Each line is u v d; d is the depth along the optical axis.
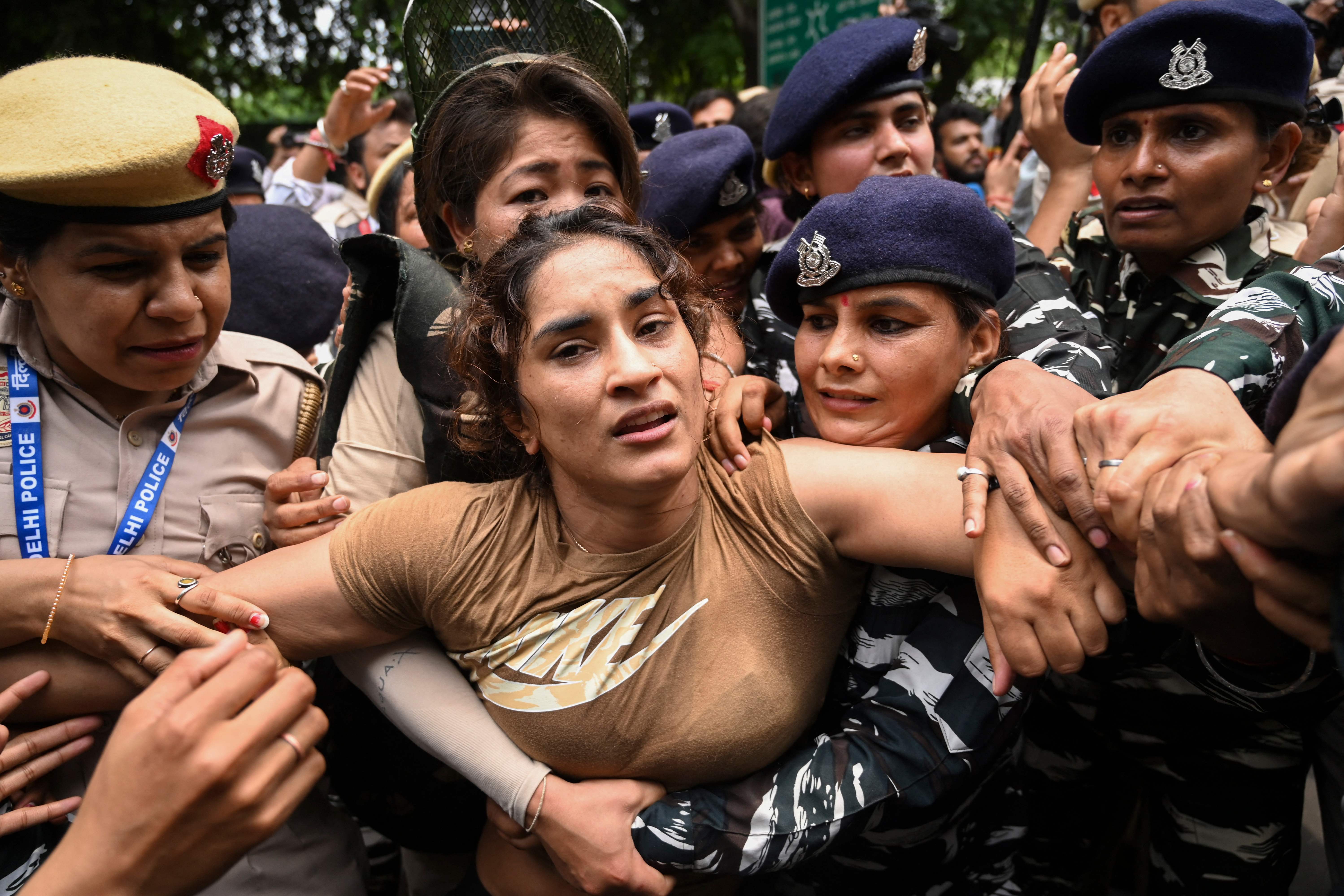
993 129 4.77
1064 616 0.99
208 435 1.36
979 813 1.41
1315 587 0.77
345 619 1.14
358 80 3.39
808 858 1.15
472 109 1.43
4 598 1.13
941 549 1.08
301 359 1.50
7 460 1.22
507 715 1.15
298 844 1.36
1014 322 1.58
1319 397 0.71
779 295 1.36
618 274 1.01
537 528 1.15
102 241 1.09
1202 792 1.51
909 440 1.26
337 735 1.47
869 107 1.91
